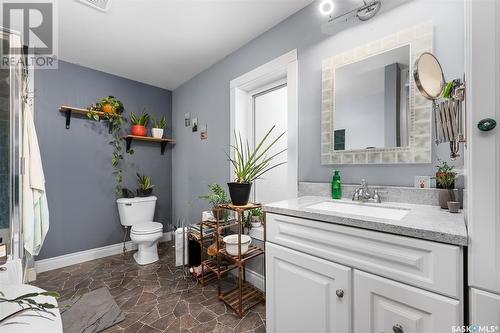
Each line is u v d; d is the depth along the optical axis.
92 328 1.44
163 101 3.22
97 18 1.74
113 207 2.74
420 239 0.75
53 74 2.35
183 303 1.71
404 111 1.23
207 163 2.62
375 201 1.27
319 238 1.00
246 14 1.73
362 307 0.87
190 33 1.96
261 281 1.89
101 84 2.67
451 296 0.69
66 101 2.43
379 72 1.31
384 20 1.30
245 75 2.11
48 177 2.33
